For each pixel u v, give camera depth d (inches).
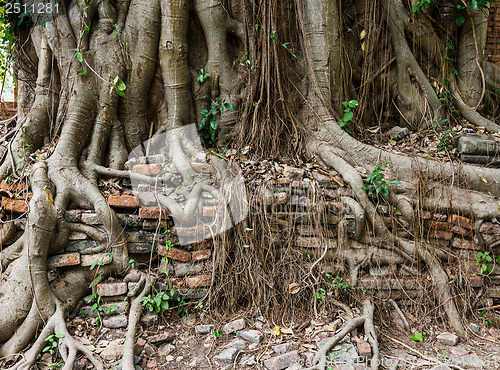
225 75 159.8
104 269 121.7
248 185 132.5
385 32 189.3
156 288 122.5
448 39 203.9
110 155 141.3
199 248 126.5
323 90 165.0
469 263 146.8
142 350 109.1
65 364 99.0
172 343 114.8
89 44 141.2
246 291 125.3
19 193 124.6
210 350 112.0
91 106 138.4
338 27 171.2
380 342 122.5
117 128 144.0
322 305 126.6
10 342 107.2
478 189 155.3
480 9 200.5
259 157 151.6
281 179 136.9
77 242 122.1
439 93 195.6
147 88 149.9
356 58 186.5
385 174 149.6
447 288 138.3
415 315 137.2
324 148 157.8
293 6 169.2
